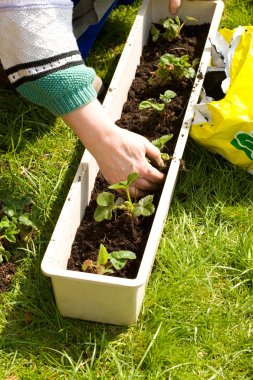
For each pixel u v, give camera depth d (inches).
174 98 73.8
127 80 74.5
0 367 58.5
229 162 70.8
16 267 63.8
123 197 64.4
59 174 70.2
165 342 59.2
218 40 72.8
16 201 65.2
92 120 58.4
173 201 67.8
